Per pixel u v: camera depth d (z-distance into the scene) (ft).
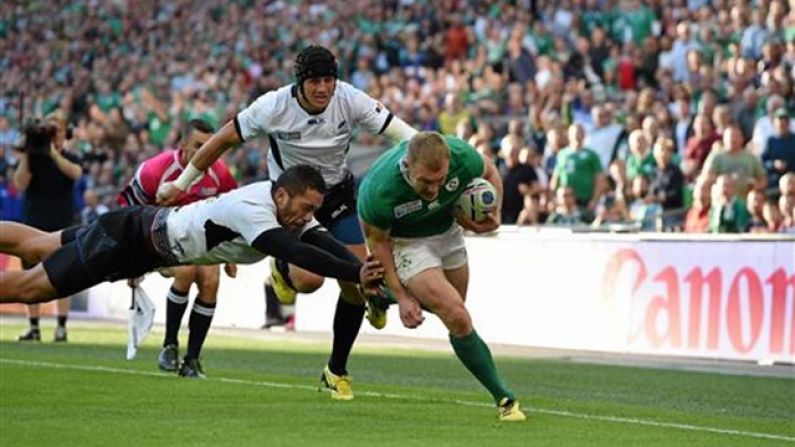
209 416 109.19
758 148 212.02
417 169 100.01
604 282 188.65
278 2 343.67
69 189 193.98
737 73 231.71
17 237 118.62
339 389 123.85
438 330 211.61
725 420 114.21
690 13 258.16
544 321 195.72
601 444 97.40
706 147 212.43
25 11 387.34
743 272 173.88
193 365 141.49
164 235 110.93
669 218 202.28
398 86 280.31
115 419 106.83
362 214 106.63
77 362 158.20
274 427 103.14
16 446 92.99
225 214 106.42
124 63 352.90
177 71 339.16
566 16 275.39
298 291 128.98
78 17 377.50
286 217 105.40
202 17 357.00
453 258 111.04
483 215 107.14
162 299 239.09
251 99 227.40
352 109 122.42
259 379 140.46
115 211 113.91
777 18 240.94
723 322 175.83
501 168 228.02
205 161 123.85
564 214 209.05
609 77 253.24
